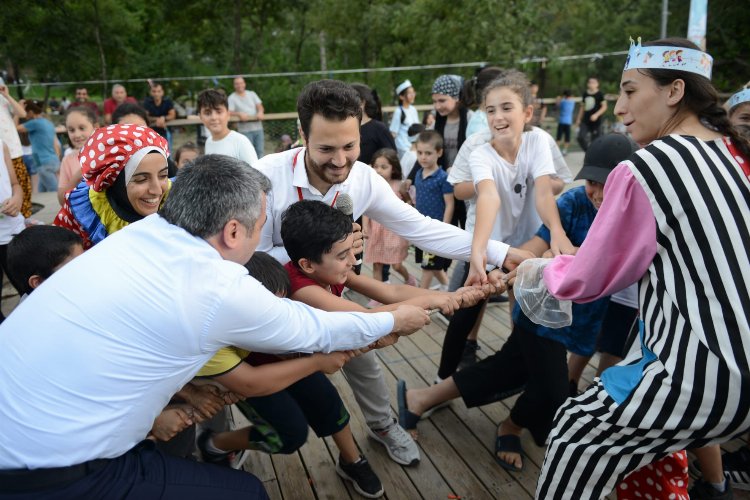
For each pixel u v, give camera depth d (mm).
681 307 1375
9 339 1343
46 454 1289
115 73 18484
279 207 2008
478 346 3352
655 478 1739
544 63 13641
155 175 1986
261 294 1416
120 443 1385
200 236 1400
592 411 1529
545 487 1620
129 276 1325
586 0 20500
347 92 1744
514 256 2268
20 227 3461
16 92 12359
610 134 2197
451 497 2279
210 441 2158
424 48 18344
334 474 2428
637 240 1457
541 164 2553
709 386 1334
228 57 21875
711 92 1457
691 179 1347
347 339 1644
